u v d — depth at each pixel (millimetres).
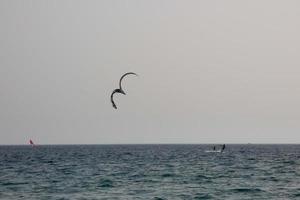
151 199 100375
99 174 156625
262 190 113562
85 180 136250
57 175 154125
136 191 112125
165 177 144000
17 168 190000
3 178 144625
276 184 125750
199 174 154250
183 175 150500
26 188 118500
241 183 127938
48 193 109938
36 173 163375
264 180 135750
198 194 107188
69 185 124125
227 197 103125
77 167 194000
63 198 102500
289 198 101875
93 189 116125
